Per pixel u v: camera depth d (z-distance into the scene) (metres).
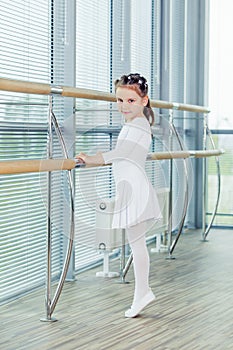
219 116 7.40
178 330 3.67
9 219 4.21
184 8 7.26
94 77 5.41
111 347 3.37
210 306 4.18
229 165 7.42
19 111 4.32
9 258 4.22
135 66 6.24
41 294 4.41
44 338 3.50
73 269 4.85
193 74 7.41
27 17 4.39
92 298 4.34
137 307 3.92
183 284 4.78
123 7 5.86
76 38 5.12
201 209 7.48
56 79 4.75
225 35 7.34
